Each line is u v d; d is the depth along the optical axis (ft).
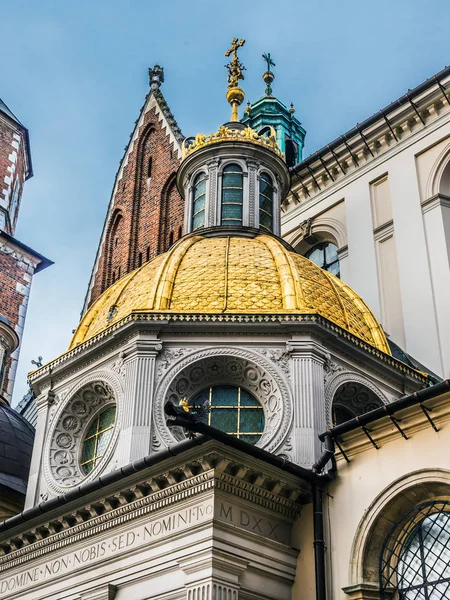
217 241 69.87
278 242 70.59
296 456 54.03
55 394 64.39
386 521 48.73
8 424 75.87
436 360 75.51
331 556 49.14
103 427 61.67
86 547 53.11
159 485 49.88
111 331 60.70
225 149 80.33
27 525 55.47
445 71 85.46
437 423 47.96
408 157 87.86
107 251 118.62
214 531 46.93
